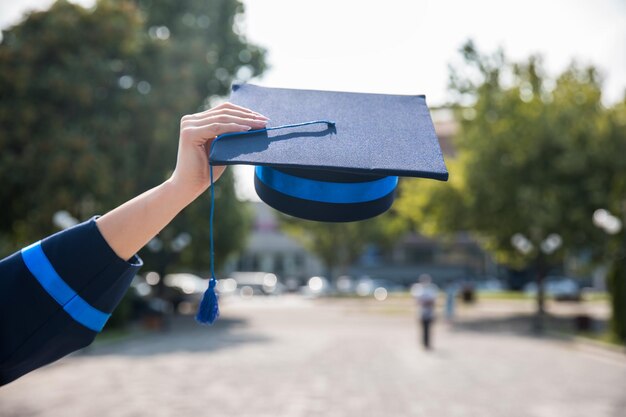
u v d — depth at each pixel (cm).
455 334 2259
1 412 873
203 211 2900
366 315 3266
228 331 2373
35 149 1956
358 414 865
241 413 870
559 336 2119
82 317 132
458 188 2833
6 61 1966
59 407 909
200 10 2991
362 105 186
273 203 173
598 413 887
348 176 172
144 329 2397
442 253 6950
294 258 7494
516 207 2634
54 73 1989
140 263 139
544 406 930
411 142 171
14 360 130
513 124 2616
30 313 129
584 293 5594
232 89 190
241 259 7456
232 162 149
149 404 933
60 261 131
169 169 2428
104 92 2184
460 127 2880
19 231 2180
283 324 2714
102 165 1994
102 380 1165
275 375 1230
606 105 2512
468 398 989
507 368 1347
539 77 2666
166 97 2325
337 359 1488
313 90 192
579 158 2392
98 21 2066
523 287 6231
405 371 1288
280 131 164
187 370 1301
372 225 5641
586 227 2425
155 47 2361
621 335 1789
